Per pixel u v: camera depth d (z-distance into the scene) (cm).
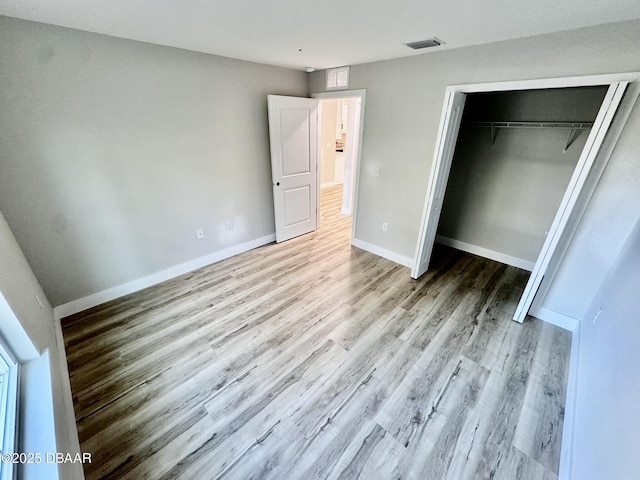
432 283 320
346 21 188
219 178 335
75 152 232
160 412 175
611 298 187
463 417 174
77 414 173
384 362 213
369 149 350
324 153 719
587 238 221
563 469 144
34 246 229
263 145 366
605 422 123
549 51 205
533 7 159
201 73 284
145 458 151
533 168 320
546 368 209
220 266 354
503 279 328
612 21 177
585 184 210
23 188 215
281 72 353
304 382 196
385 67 303
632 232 198
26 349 147
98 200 254
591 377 165
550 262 240
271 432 165
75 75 218
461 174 378
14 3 163
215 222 349
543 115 300
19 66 196
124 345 226
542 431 167
